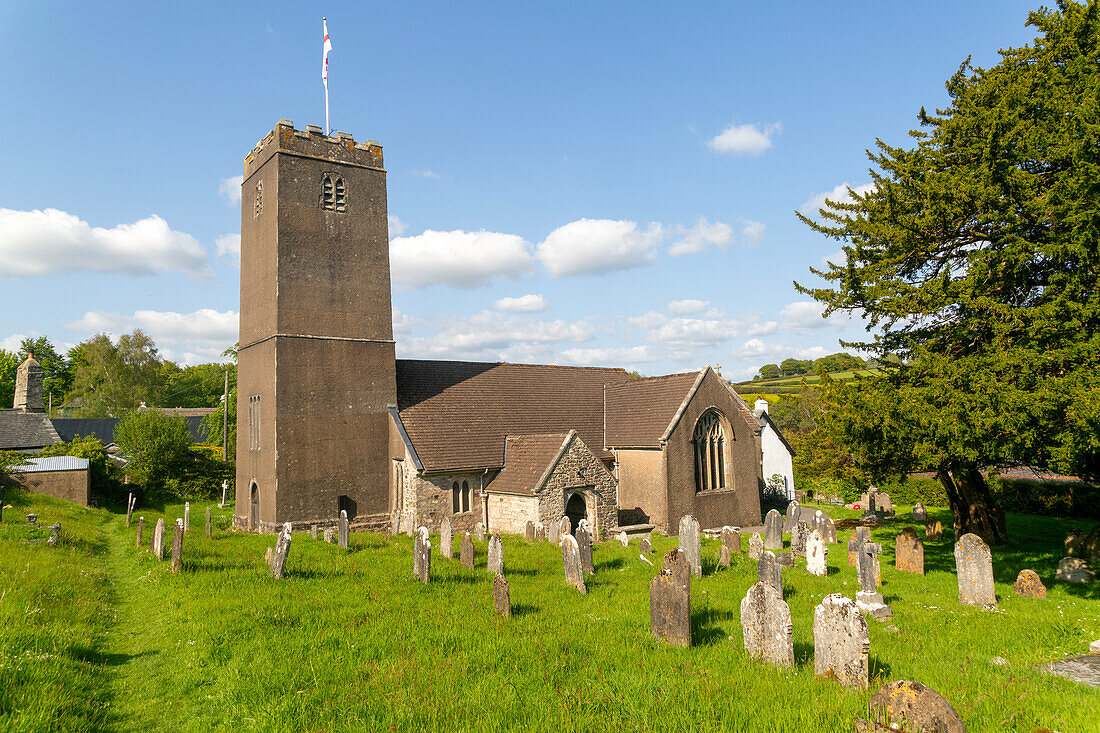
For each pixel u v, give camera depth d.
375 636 11.54
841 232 21.47
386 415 33.16
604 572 18.77
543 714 7.86
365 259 33.44
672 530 32.81
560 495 29.70
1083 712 7.66
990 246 18.30
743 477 36.25
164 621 13.70
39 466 41.16
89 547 24.05
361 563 19.67
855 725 7.02
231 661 10.63
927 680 9.29
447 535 21.45
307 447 30.62
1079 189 15.10
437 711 8.06
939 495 39.28
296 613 13.32
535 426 36.31
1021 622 13.36
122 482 48.72
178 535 18.19
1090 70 16.72
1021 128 16.56
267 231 31.83
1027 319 16.58
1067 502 34.00
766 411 47.75
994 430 15.33
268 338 30.91
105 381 80.50
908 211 19.72
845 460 42.28
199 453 59.78
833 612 9.32
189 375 111.12
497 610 13.23
